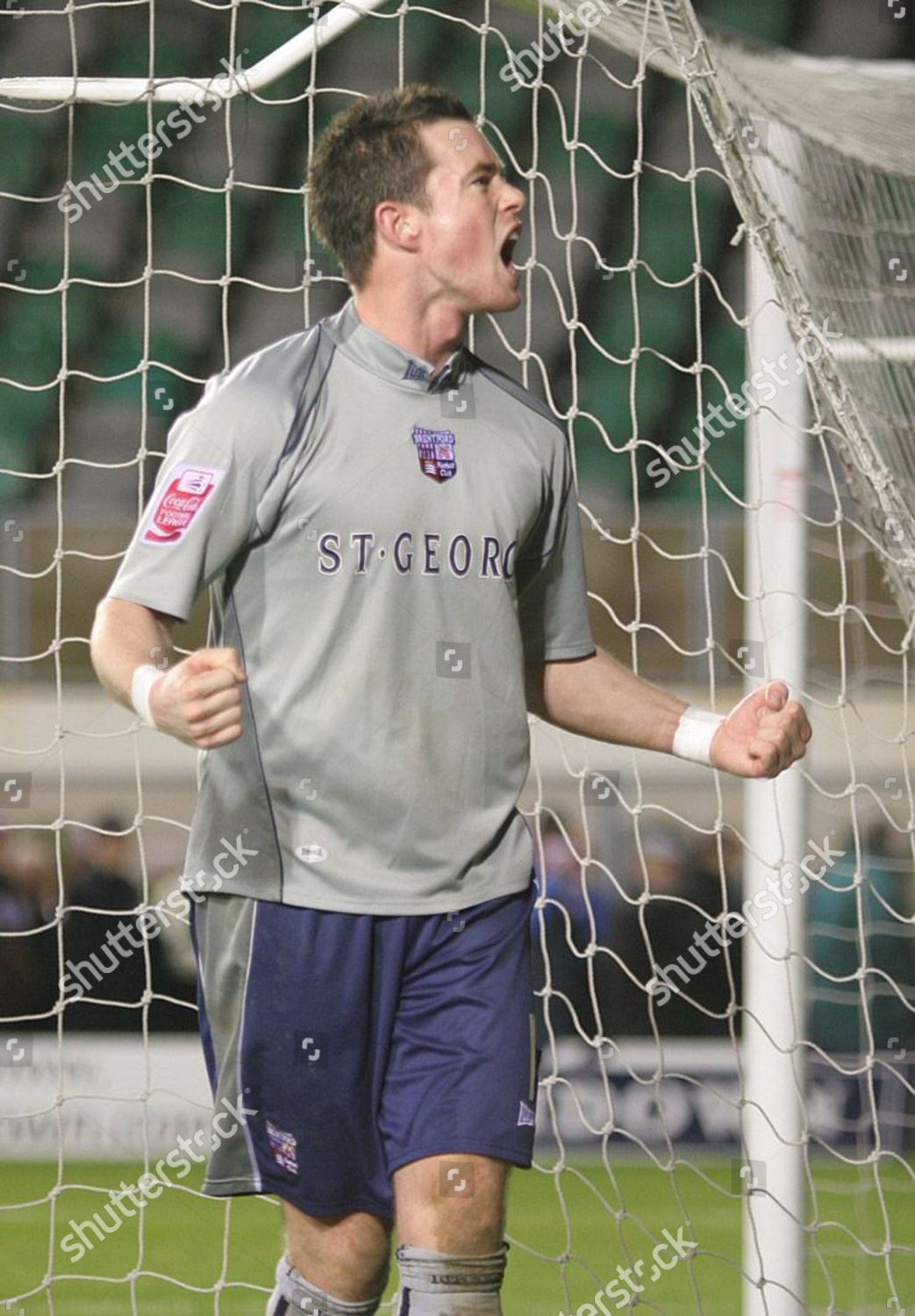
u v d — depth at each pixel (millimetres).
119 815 35938
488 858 8727
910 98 14078
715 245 44312
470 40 43812
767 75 14094
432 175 8461
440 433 8562
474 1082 8438
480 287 8531
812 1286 18922
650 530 40312
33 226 44656
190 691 7160
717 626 39031
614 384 43781
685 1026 32375
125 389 44375
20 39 44438
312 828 8539
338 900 8492
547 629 9547
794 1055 14008
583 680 9641
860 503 12562
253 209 44312
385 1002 8602
